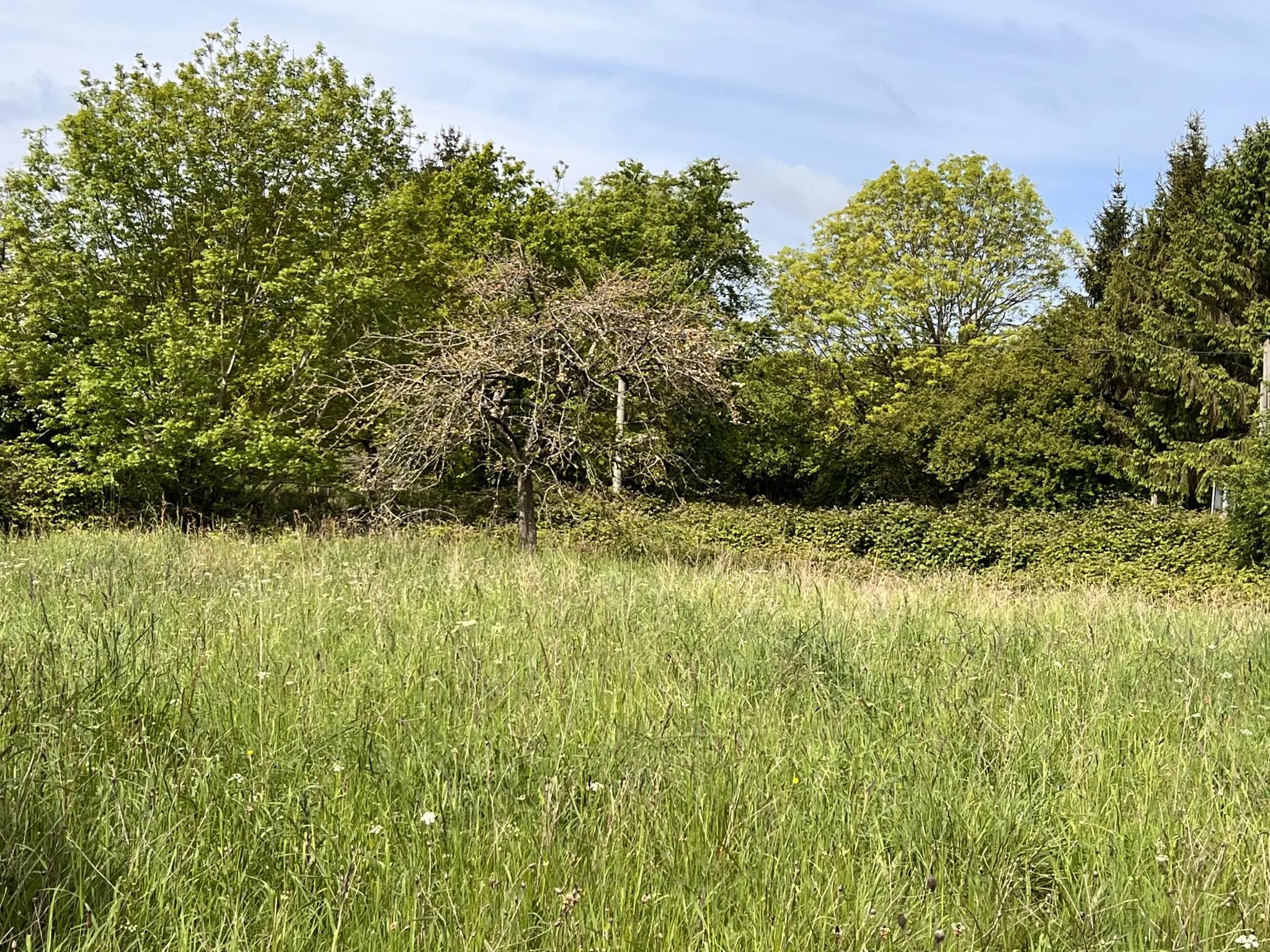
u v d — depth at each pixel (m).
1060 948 2.75
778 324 32.19
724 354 13.14
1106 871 3.15
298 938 2.49
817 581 9.92
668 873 2.89
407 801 3.30
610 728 4.00
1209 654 6.34
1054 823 3.46
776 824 3.26
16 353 14.91
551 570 9.59
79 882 2.54
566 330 12.31
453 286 17.75
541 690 4.50
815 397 29.75
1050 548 17.00
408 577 8.29
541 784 3.31
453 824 3.04
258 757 3.53
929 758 3.88
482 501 18.36
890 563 17.73
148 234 16.02
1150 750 4.16
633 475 15.70
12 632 5.13
